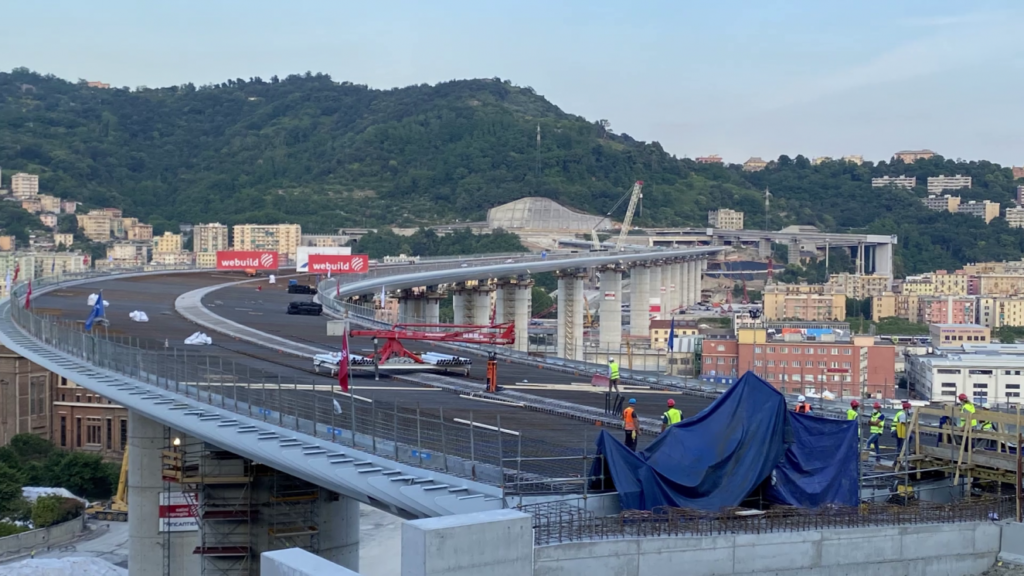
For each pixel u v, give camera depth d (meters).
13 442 170.38
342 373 55.84
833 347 189.38
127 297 129.50
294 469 47.34
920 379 183.75
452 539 29.16
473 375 75.12
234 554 67.06
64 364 75.31
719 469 37.72
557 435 48.78
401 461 41.94
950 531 39.34
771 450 38.34
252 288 152.88
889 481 43.34
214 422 53.62
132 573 77.75
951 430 45.09
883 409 62.28
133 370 67.06
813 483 39.66
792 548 36.12
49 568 99.69
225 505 67.75
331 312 117.06
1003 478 43.22
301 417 49.69
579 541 32.66
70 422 188.62
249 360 77.25
